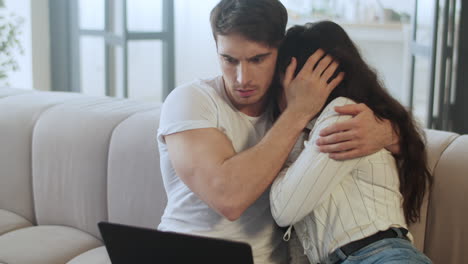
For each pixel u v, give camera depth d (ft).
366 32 15.48
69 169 6.41
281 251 4.83
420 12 10.18
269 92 4.66
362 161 4.11
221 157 4.16
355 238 4.02
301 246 4.68
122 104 6.75
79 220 6.42
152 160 5.86
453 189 4.59
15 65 12.41
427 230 4.71
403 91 16.30
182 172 4.24
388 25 15.17
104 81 12.23
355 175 4.16
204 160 4.14
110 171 6.12
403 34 15.26
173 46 12.55
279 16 4.18
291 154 4.51
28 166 6.75
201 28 17.85
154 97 12.75
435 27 9.19
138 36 11.76
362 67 4.33
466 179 4.56
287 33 4.48
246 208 4.14
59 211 6.55
